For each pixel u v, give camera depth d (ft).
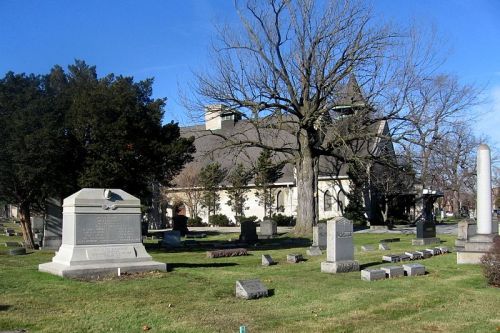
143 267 47.62
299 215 119.14
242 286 38.11
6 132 71.51
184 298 37.06
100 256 46.26
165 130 79.97
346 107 117.08
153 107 76.59
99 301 35.32
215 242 104.63
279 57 113.60
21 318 30.14
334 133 116.06
